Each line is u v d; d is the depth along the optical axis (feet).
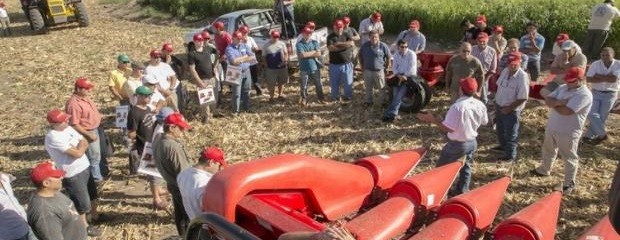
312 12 64.75
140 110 24.35
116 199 25.16
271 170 10.89
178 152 18.65
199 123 34.88
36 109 40.52
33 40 68.74
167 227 22.70
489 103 31.37
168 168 18.78
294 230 9.78
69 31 73.72
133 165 27.09
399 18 58.80
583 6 49.73
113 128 35.12
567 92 21.71
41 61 56.24
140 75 29.32
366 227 10.78
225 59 36.35
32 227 16.40
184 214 19.54
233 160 29.12
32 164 29.99
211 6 76.69
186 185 16.56
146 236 22.06
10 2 105.40
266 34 46.26
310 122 33.94
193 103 38.83
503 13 51.78
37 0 71.72
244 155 29.73
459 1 58.23
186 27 73.82
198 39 33.50
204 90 33.32
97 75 49.16
